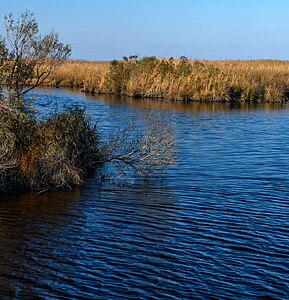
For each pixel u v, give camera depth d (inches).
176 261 322.0
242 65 2081.7
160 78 1521.9
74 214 407.8
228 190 484.1
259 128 919.7
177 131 858.1
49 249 338.3
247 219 401.7
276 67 1930.4
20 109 478.3
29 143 476.7
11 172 457.1
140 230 375.2
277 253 335.6
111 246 344.8
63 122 507.8
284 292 283.4
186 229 378.3
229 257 328.2
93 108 1179.3
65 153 481.1
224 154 660.7
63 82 1925.4
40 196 451.2
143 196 460.1
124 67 1646.2
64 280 295.7
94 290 284.4
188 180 519.8
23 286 288.4
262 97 1547.7
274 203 445.1
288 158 640.4
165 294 279.9
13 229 372.5
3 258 323.0
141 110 1159.6
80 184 487.2
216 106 1342.3
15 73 514.6
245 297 277.4
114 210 420.2
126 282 293.6
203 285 290.4
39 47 523.2
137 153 556.4
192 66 1556.3
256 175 545.3
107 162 551.5
